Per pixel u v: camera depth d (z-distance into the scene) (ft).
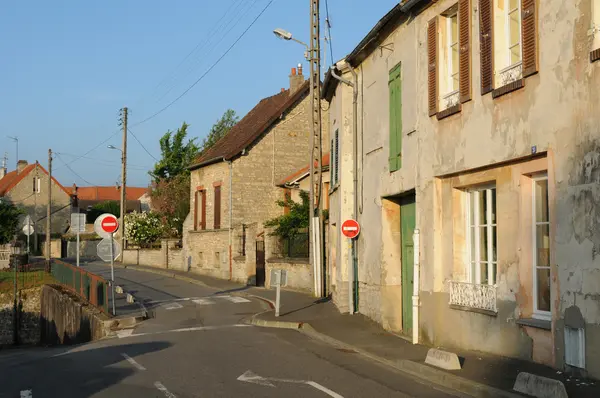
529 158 33.53
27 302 105.60
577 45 29.60
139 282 110.52
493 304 36.11
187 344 47.62
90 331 65.87
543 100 31.83
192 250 129.39
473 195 40.01
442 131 41.11
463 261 40.14
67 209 236.02
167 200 174.09
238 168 113.80
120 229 170.81
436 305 41.63
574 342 29.55
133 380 34.01
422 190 43.50
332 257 76.28
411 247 49.75
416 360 36.99
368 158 57.21
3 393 31.96
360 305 61.00
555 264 30.81
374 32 51.24
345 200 65.57
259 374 35.37
